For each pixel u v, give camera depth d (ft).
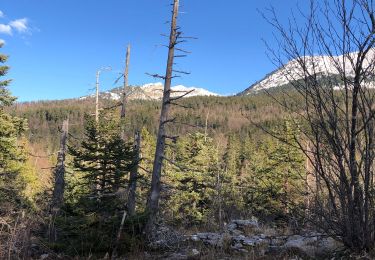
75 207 36.70
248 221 43.09
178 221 88.17
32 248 37.22
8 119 72.69
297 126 19.81
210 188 100.68
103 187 39.40
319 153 19.89
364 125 19.07
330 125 19.33
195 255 30.07
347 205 19.93
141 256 32.63
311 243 25.46
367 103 18.67
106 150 40.22
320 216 21.75
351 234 20.13
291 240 27.78
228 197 99.14
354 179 19.53
